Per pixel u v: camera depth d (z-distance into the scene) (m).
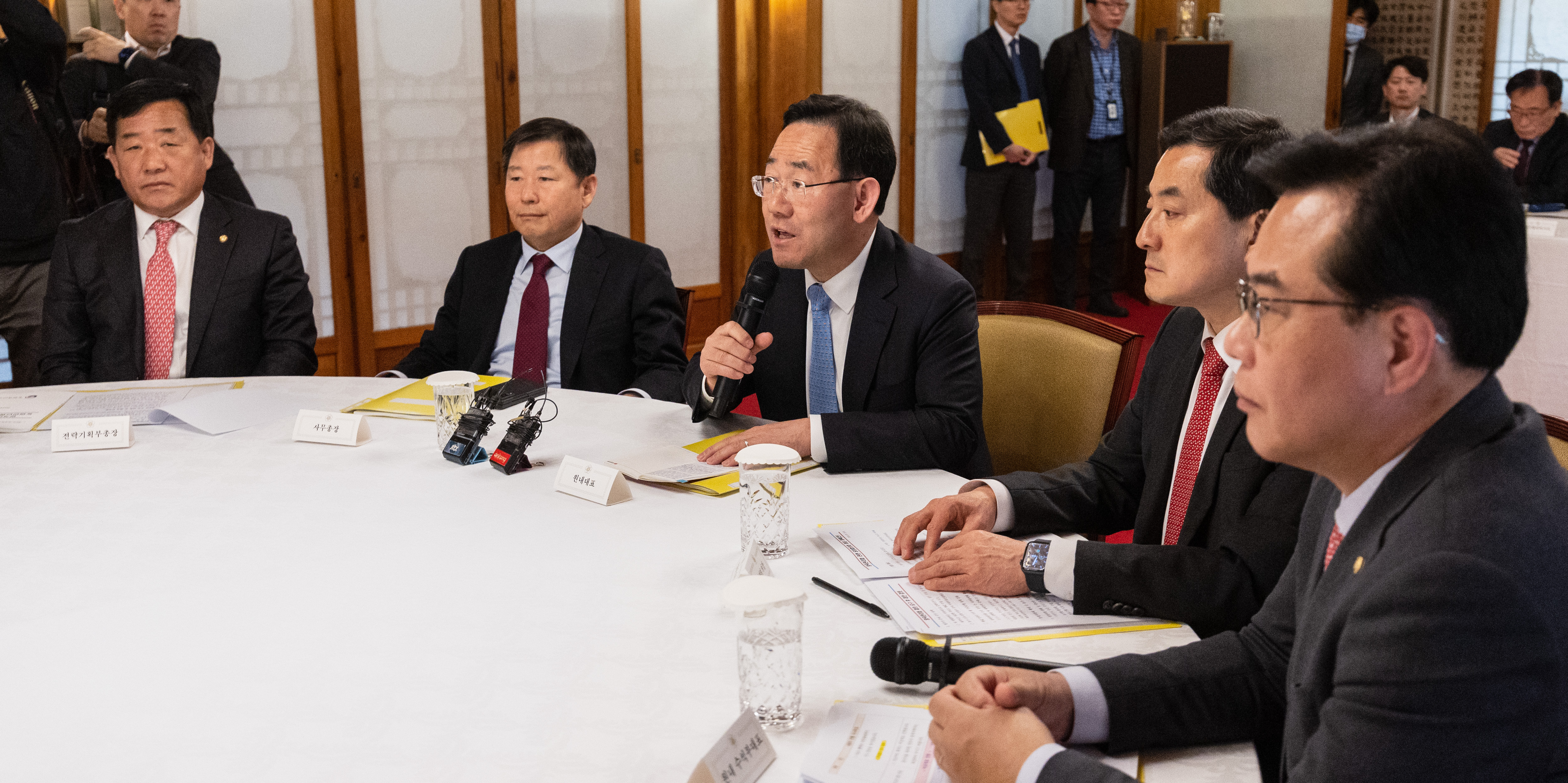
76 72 4.19
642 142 5.81
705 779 1.03
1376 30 8.95
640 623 1.40
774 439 2.02
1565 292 3.93
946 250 7.11
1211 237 1.57
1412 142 0.86
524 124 3.09
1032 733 1.01
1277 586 1.20
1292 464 0.96
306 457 2.13
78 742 1.15
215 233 3.10
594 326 3.06
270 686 1.25
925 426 2.09
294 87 4.87
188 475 2.02
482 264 3.19
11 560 1.63
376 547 1.66
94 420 2.19
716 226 6.21
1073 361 2.43
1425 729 0.82
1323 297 0.87
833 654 1.32
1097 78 6.94
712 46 5.96
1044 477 1.80
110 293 3.06
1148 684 1.13
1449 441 0.89
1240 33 7.74
